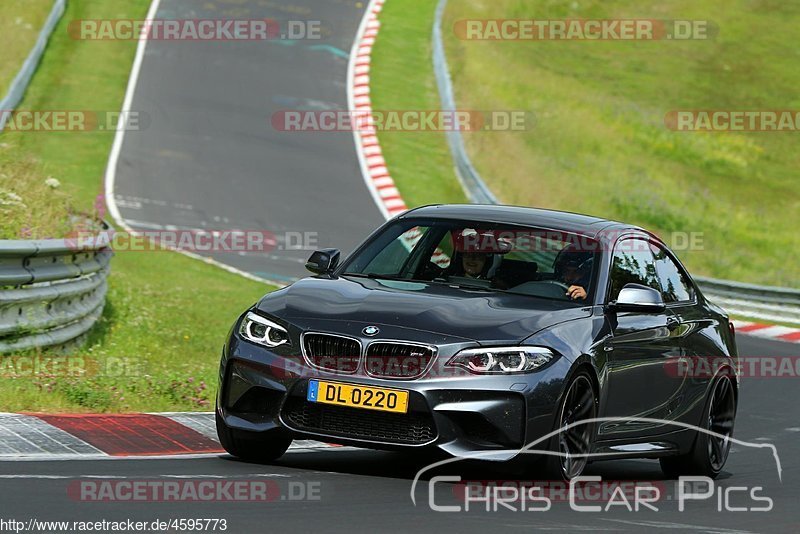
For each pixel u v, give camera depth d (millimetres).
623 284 28312
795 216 132500
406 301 25516
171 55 129375
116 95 116062
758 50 184125
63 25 132750
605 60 173125
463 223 29000
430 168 112312
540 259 27875
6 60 117000
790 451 38250
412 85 132750
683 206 127500
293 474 24547
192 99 118625
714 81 171250
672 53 179250
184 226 87812
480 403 23750
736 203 133000
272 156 107750
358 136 116562
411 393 23656
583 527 21344
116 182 95188
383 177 107188
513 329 24641
